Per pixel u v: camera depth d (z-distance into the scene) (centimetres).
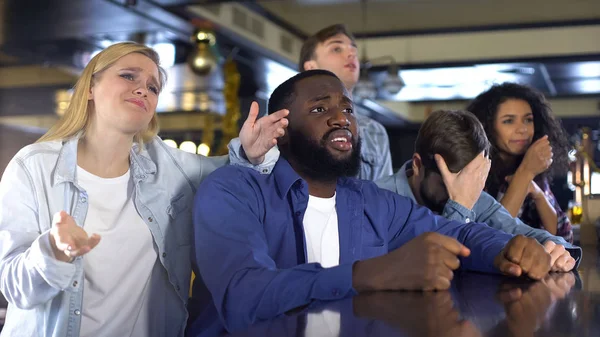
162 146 215
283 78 1181
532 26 1071
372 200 199
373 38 1152
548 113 302
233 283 148
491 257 177
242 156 202
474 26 1091
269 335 102
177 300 208
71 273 165
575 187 374
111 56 198
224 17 890
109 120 196
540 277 165
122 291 197
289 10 1012
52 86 1332
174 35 912
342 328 105
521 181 277
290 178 181
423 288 141
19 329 192
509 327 102
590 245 334
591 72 1196
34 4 775
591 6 999
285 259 178
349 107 185
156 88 207
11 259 176
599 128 1645
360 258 188
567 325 103
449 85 1370
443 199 241
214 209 166
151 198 203
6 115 1555
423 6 998
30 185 190
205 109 1612
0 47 995
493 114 297
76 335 187
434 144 234
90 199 198
